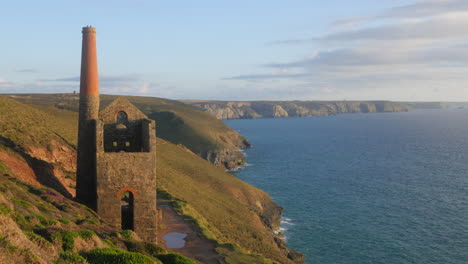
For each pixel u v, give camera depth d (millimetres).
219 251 40281
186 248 40531
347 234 72688
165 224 48469
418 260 61000
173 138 189875
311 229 75812
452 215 82750
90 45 39281
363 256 62875
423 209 87438
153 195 36688
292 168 145000
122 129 39688
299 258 60969
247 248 55656
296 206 91750
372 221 79750
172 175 84438
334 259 62000
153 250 26844
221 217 66250
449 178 121625
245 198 91875
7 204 21875
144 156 36281
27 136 52375
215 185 94062
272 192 106125
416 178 122188
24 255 14070
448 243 67438
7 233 14523
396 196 99250
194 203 67188
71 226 25672
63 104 179125
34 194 31609
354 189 107875
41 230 19859
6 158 39062
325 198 98500
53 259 16453
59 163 53219
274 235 70562
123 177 35812
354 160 162500
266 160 167125
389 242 68312
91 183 39469
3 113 57344
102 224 32219
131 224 37156
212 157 165250
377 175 128125
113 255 19375
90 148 39406
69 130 78938
